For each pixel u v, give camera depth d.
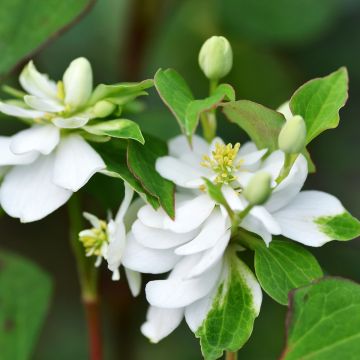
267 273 0.32
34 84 0.34
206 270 0.31
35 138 0.33
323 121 0.32
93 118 0.33
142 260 0.32
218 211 0.32
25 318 0.38
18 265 0.38
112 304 0.41
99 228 0.32
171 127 0.39
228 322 0.31
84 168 0.32
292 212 0.32
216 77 0.33
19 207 0.32
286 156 0.31
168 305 0.31
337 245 0.42
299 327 0.31
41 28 0.35
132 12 0.42
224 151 0.32
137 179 0.32
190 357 0.43
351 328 0.31
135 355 0.43
